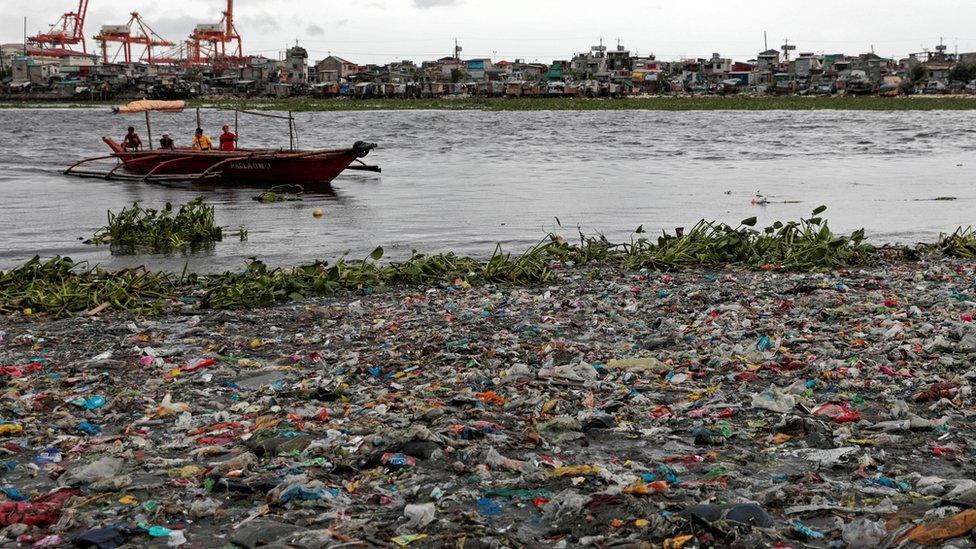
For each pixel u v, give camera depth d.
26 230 20.06
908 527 4.75
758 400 7.20
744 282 13.09
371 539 4.83
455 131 62.19
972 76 179.75
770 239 15.59
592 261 15.29
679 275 13.91
